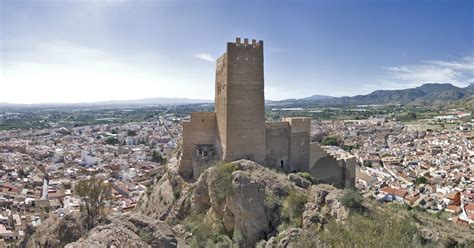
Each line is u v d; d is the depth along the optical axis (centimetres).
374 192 10338
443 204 9200
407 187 11138
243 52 4819
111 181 12356
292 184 4291
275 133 5278
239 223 3775
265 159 5003
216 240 3753
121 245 2170
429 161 14850
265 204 3916
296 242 2738
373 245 2186
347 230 2483
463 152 16388
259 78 4919
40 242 2898
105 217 3050
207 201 4403
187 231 3988
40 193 11006
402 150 18025
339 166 5806
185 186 4900
